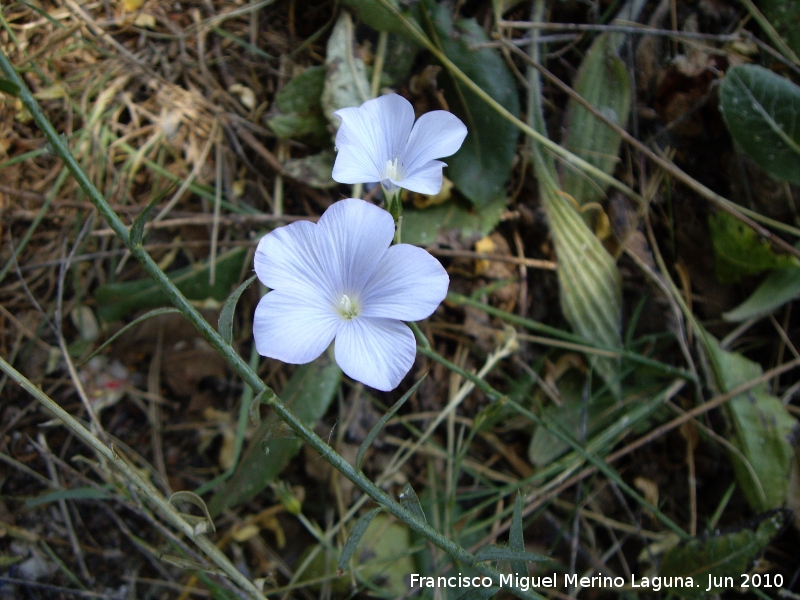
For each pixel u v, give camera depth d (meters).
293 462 0.16
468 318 0.16
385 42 0.16
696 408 0.15
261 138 0.16
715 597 0.14
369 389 0.16
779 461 0.15
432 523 0.15
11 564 0.15
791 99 0.14
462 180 0.16
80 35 0.16
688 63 0.16
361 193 0.16
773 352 0.16
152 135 0.16
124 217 0.16
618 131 0.15
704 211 0.16
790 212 0.15
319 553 0.15
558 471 0.16
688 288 0.16
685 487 0.16
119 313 0.16
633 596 0.15
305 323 0.10
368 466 0.16
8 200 0.16
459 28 0.15
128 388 0.16
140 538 0.15
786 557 0.15
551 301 0.16
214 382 0.16
